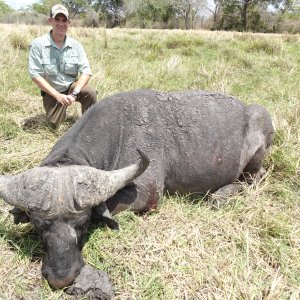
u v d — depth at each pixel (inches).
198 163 162.9
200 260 131.7
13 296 119.6
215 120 167.0
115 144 150.9
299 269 131.4
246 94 295.9
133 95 160.2
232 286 121.0
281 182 182.7
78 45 224.1
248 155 175.3
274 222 149.4
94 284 115.6
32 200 110.8
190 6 2203.5
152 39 577.3
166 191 167.9
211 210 163.2
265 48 504.7
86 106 229.9
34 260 132.5
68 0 2154.3
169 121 161.2
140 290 120.0
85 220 119.0
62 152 135.6
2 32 471.8
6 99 256.4
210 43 540.1
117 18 2194.9
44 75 222.1
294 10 2034.9
